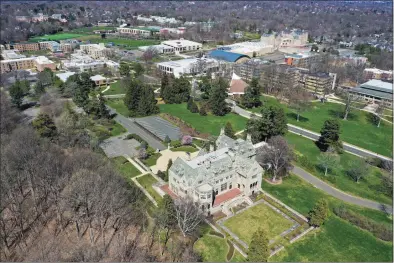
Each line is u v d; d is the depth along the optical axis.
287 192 147.00
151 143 192.12
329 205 139.75
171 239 116.19
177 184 135.25
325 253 113.25
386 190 154.88
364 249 116.00
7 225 120.50
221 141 158.25
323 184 156.62
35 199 131.12
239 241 116.25
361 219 128.38
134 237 116.88
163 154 178.25
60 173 144.75
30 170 138.00
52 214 126.81
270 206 136.00
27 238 115.12
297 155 182.12
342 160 183.25
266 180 155.75
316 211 121.81
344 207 135.12
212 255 110.31
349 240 119.88
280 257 110.62
